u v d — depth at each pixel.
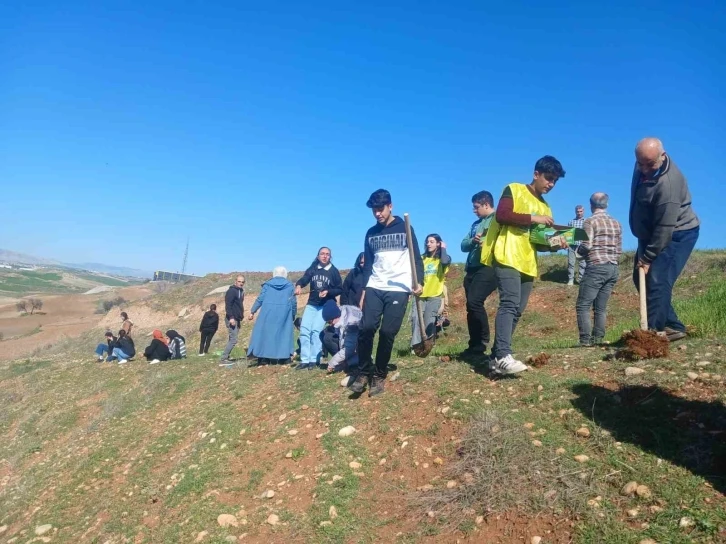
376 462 4.39
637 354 4.74
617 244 6.29
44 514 6.09
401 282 5.39
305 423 5.49
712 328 5.70
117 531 4.97
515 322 5.20
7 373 16.88
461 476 3.78
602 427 3.82
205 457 5.61
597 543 2.90
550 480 3.45
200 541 4.14
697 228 5.03
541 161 4.97
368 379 5.72
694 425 3.55
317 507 4.04
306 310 8.66
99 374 13.26
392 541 3.48
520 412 4.28
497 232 5.06
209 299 27.33
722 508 2.87
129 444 7.32
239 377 8.87
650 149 4.64
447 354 6.81
